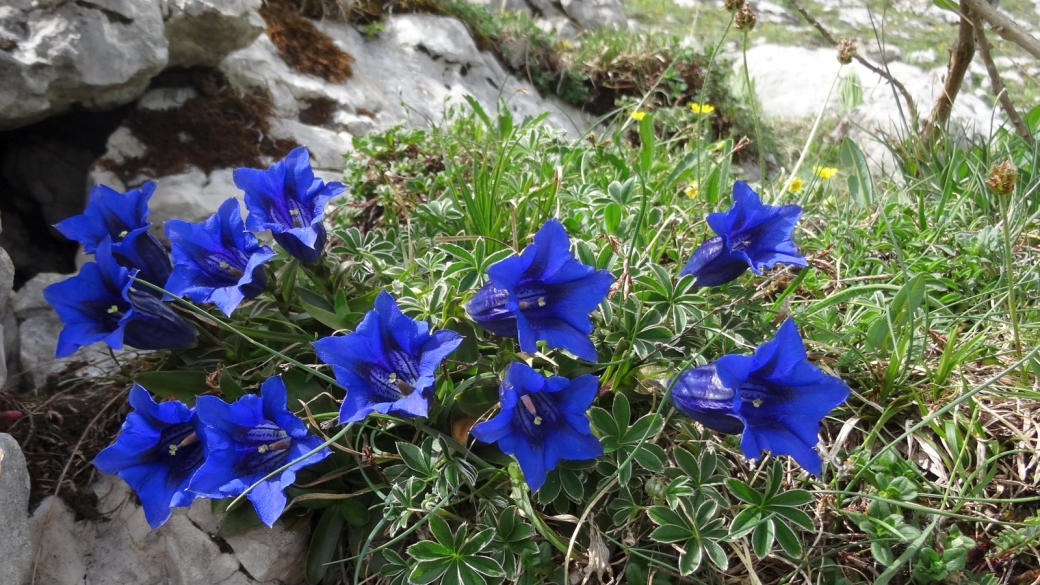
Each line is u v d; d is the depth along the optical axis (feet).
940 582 0.75
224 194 1.19
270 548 0.79
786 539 0.72
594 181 1.23
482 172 1.05
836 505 0.80
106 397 0.93
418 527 0.80
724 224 0.79
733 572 0.77
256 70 1.35
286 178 0.82
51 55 0.98
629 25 3.17
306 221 0.82
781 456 0.85
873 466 0.82
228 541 0.79
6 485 0.70
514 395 0.66
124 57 1.05
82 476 0.86
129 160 1.17
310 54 1.49
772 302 1.03
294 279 0.87
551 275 0.71
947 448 0.84
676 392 0.73
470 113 1.56
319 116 1.42
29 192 1.16
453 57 1.76
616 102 1.93
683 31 3.22
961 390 0.88
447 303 0.81
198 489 0.69
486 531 0.74
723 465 0.79
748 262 0.79
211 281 0.82
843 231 1.13
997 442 0.84
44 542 0.80
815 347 0.94
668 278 0.84
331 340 0.67
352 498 0.80
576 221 1.03
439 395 0.80
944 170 1.26
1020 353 0.90
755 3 3.52
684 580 0.76
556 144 1.35
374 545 0.80
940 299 1.02
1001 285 1.03
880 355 0.91
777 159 2.36
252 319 0.89
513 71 2.08
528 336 0.67
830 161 2.08
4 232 1.15
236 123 1.29
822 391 0.66
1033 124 1.37
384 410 0.66
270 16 1.47
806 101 2.66
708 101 2.29
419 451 0.76
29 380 0.98
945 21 3.51
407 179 1.26
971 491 0.81
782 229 0.83
